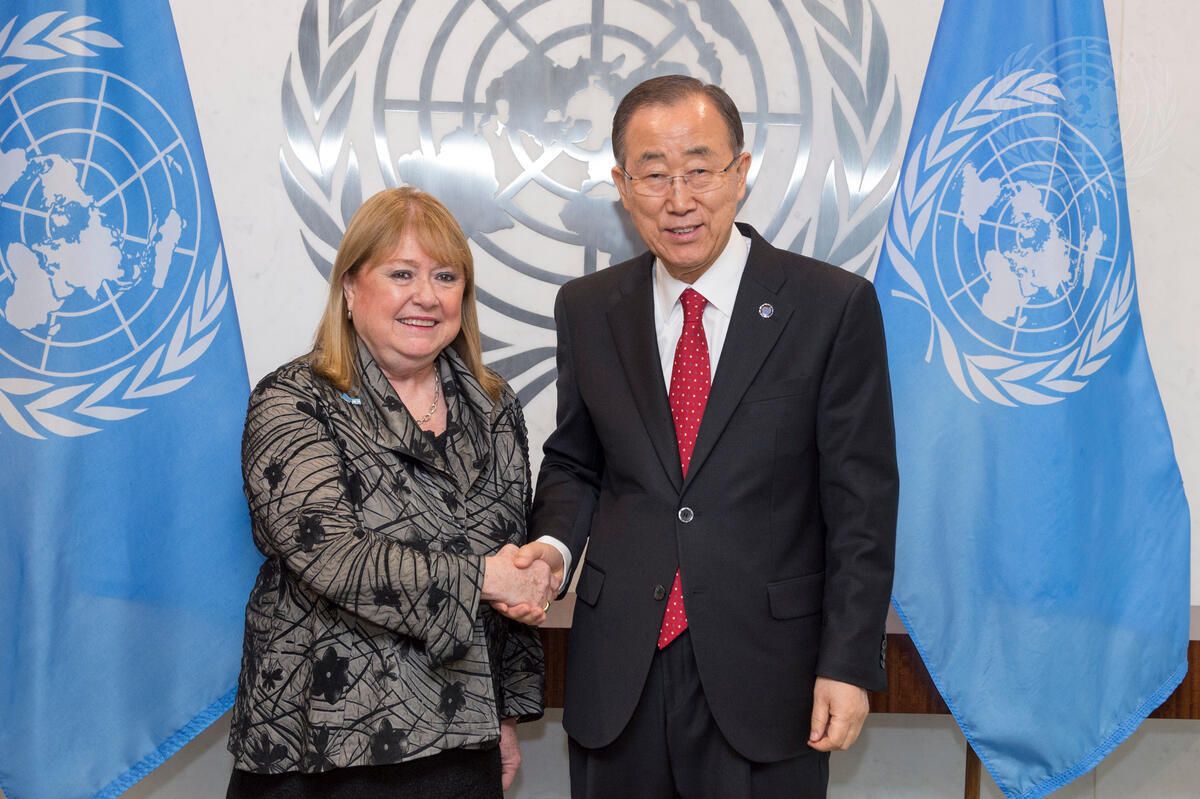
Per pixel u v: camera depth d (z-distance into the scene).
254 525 1.65
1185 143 2.35
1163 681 2.23
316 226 2.35
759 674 1.63
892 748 2.59
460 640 1.55
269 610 1.63
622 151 1.70
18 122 2.15
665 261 1.71
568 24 2.36
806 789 1.69
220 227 2.28
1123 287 2.22
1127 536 2.23
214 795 2.51
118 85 2.19
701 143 1.62
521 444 1.84
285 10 2.33
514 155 2.37
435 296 1.65
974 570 2.23
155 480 2.20
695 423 1.70
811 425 1.65
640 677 1.64
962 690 2.24
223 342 2.23
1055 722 2.22
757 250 1.74
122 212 2.19
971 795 2.46
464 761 1.66
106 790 2.17
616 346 1.77
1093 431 2.22
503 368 2.40
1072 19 2.21
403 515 1.62
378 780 1.60
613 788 1.71
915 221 2.25
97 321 2.18
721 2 2.35
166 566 2.20
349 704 1.55
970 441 2.24
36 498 2.14
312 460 1.57
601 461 1.89
